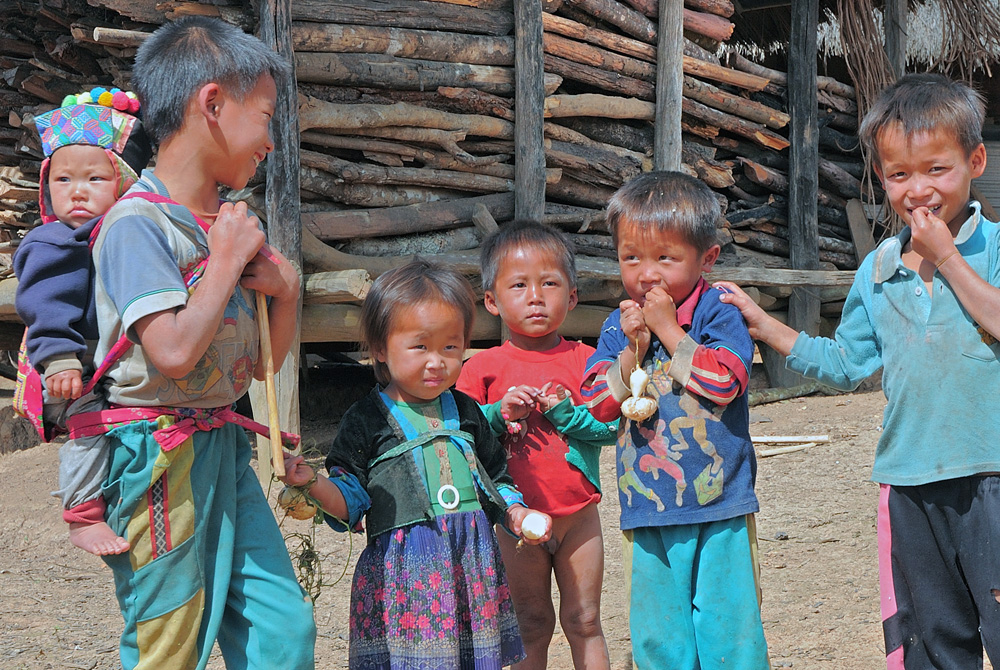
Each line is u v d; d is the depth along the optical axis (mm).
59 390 2201
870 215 9195
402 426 2648
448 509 2594
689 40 8398
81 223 2539
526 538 2641
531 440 2980
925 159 2455
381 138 6660
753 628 2611
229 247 2271
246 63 2363
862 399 7938
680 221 2629
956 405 2479
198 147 2371
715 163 8516
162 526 2273
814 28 8695
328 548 5012
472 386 3133
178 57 2330
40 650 3857
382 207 6801
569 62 7512
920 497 2555
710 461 2631
